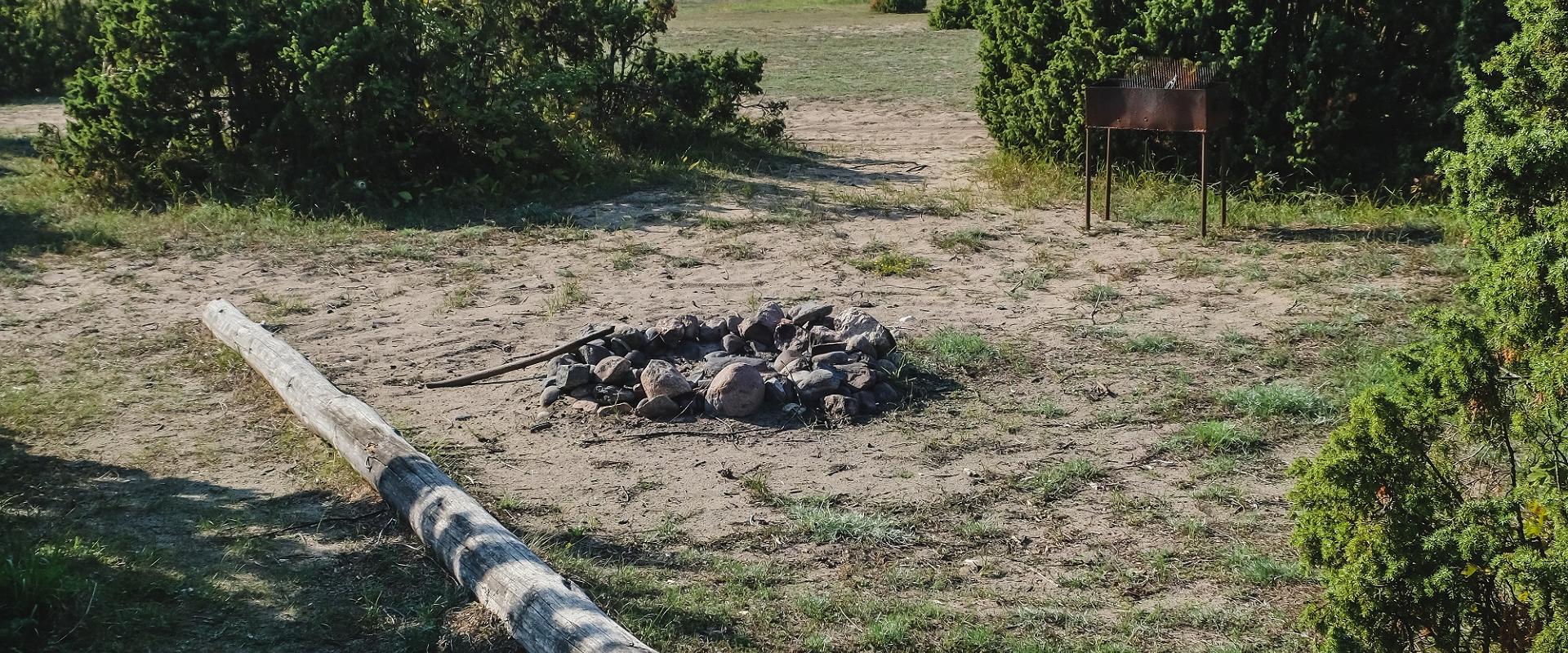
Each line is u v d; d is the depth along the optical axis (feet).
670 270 33.83
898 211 40.47
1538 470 12.93
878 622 15.78
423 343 27.86
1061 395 23.89
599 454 21.56
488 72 46.32
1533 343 13.71
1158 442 21.54
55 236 37.63
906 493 19.79
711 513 19.21
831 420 22.80
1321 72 40.16
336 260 35.32
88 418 23.50
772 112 57.41
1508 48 20.15
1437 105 40.04
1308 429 22.00
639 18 54.08
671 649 15.25
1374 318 28.09
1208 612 16.01
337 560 17.65
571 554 17.78
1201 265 32.99
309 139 42.80
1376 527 12.94
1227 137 40.78
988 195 42.55
